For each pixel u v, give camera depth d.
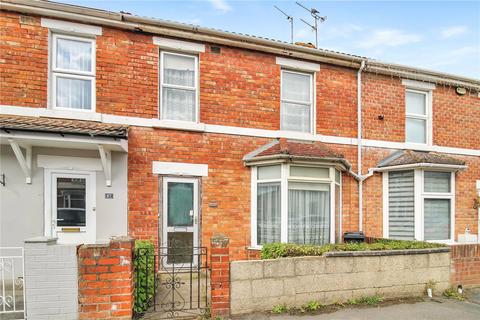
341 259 6.15
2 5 6.97
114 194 7.55
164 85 8.30
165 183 8.05
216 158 8.46
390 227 9.89
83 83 7.69
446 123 10.98
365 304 6.17
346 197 9.62
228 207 8.47
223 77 8.67
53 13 7.29
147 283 5.45
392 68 10.27
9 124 6.19
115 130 6.88
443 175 9.97
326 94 9.69
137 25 7.89
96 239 7.36
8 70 7.05
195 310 5.44
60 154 7.21
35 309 4.59
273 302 5.61
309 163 8.26
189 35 8.30
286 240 8.04
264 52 9.09
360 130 9.92
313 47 10.20
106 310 4.75
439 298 6.68
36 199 7.03
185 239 8.13
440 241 9.72
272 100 9.11
